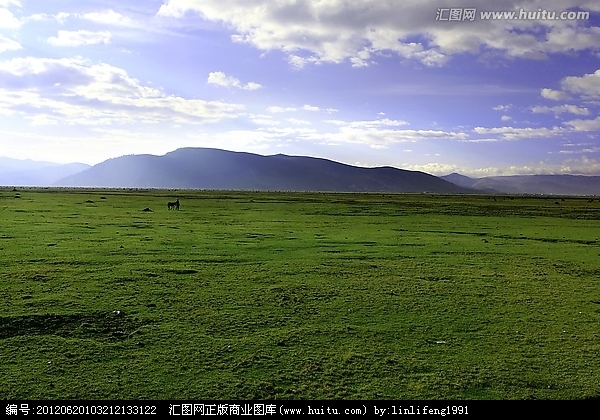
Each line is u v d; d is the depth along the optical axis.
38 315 20.61
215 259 34.19
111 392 14.66
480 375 16.17
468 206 104.44
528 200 150.25
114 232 47.88
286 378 15.77
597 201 148.75
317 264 33.44
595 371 16.61
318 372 16.19
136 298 23.67
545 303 25.25
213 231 51.94
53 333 19.14
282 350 17.92
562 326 21.42
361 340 19.11
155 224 57.97
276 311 22.50
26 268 29.12
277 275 29.61
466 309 23.70
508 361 17.34
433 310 23.39
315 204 108.12
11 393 14.39
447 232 58.09
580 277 32.38
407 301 24.78
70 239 41.72
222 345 18.27
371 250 40.56
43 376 15.50
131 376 15.67
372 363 16.97
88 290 24.72
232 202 112.81
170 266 31.19
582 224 72.69
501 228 64.44
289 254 37.44
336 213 85.19
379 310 23.12
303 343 18.64
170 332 19.45
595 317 22.92
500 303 24.98
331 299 24.73
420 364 16.97
